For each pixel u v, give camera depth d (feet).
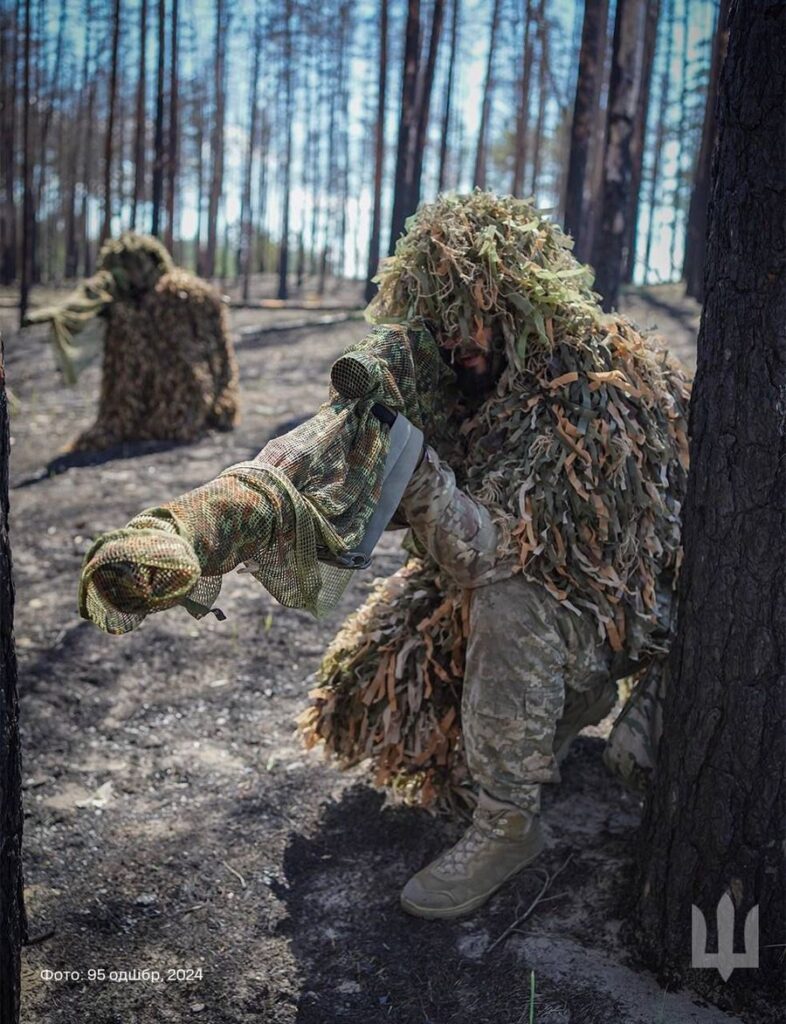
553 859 8.77
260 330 42.98
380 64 52.54
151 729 11.65
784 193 6.41
